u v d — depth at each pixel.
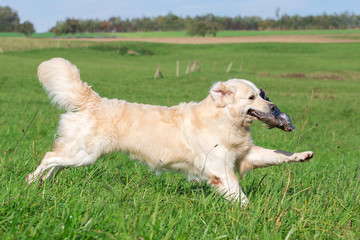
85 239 3.19
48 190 4.27
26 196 3.80
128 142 5.37
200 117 5.28
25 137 10.17
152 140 5.31
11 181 4.39
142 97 25.17
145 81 35.53
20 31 127.81
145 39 120.44
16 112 15.10
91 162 5.37
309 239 3.77
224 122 5.17
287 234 3.67
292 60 65.62
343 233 3.87
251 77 42.81
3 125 12.14
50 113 15.63
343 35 137.00
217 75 42.62
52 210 3.68
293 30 196.75
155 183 5.56
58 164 5.27
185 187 5.44
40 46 77.62
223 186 5.13
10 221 3.33
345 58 68.44
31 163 5.77
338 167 7.88
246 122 5.21
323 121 19.17
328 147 12.81
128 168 6.65
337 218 4.30
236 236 3.46
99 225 3.35
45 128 11.99
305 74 48.62
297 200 4.75
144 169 6.16
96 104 5.43
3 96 20.50
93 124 5.30
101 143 5.32
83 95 5.44
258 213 4.05
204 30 140.38
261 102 5.08
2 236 3.10
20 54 61.31
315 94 31.53
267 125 5.13
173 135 5.31
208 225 3.52
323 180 5.92
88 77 35.09
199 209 4.14
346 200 4.74
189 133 5.27
